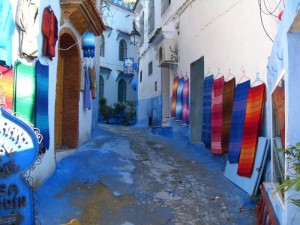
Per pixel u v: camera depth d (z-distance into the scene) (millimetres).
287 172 3494
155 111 16812
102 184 6918
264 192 5059
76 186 6730
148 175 7891
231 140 7434
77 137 9352
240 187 6691
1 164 3574
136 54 27859
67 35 8594
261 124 6477
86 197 6234
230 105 7820
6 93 4895
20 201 3631
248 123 6707
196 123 11062
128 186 7023
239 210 5887
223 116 8172
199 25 10469
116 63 26547
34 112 5828
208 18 9672
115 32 26406
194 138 11062
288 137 3551
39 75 6000
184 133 12031
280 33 4094
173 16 13453
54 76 7148
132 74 25891
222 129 8148
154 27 17188
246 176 6477
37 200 5285
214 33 9219
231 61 8070
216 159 8914
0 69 4738
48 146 6410
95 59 13141
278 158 4680
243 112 7016
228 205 6121
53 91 7105
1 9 4539
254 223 5410
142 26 20672
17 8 5164
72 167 7539
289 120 3549
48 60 6711
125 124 22766
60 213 5410
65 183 6750
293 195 3496
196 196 6629
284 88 3887
